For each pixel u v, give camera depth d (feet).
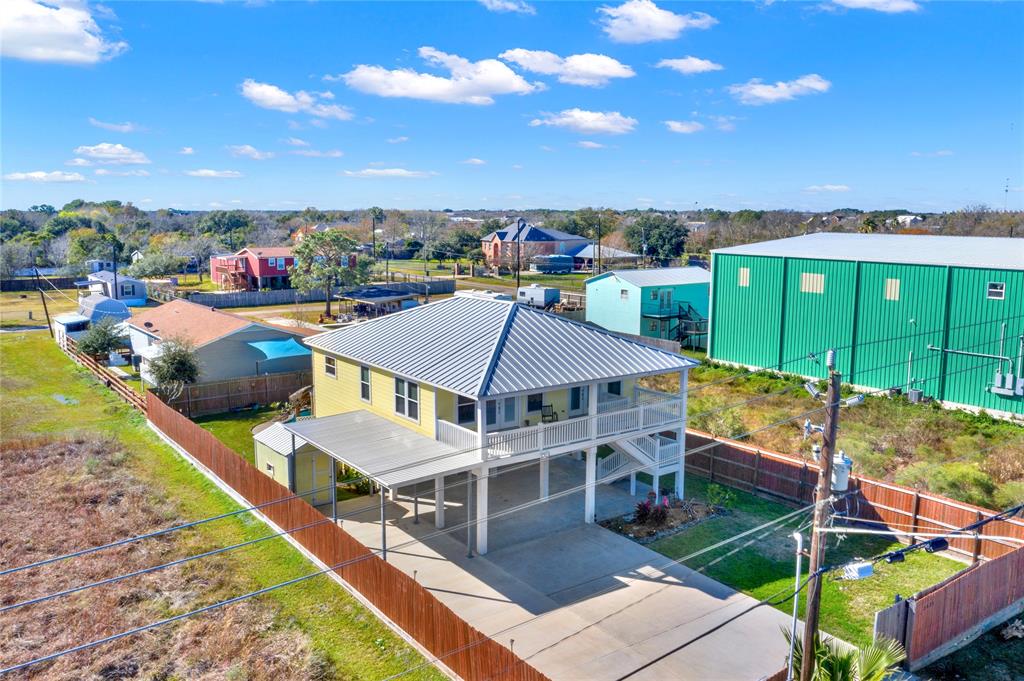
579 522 79.00
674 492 85.76
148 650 56.08
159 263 314.76
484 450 70.18
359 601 62.80
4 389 139.54
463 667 50.60
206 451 92.12
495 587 65.21
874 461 92.68
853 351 130.52
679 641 56.80
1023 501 77.10
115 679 52.60
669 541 74.64
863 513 77.51
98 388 141.28
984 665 53.52
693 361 83.76
